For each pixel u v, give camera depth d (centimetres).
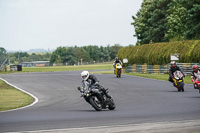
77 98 4322
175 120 2269
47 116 2683
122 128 2005
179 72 4794
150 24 16275
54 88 5794
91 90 2970
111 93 4769
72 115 2711
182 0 11425
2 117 2691
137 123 2180
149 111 2844
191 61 8444
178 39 12850
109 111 2955
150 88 5356
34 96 4709
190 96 4106
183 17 11794
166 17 14688
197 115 2489
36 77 8888
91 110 3098
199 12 10606
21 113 2980
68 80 7525
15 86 6325
